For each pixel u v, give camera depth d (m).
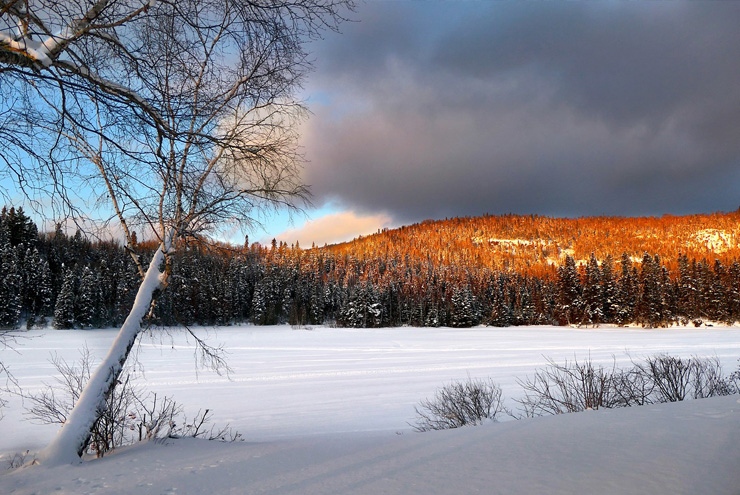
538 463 3.22
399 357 28.33
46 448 4.49
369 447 4.51
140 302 5.86
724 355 25.61
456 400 9.23
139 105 3.54
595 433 4.05
